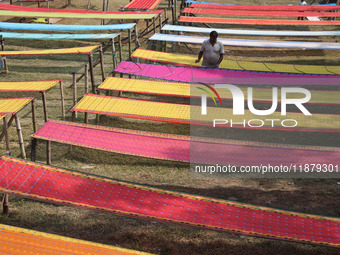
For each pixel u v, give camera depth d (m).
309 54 13.16
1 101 6.26
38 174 4.58
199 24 16.23
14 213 4.95
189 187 5.62
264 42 11.35
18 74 10.45
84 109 6.66
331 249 4.43
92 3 18.52
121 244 4.45
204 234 4.66
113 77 8.16
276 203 5.25
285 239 3.66
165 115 6.62
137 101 7.11
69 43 13.45
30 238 3.56
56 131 6.03
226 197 5.38
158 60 9.60
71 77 10.41
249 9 14.64
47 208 5.09
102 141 5.88
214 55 8.67
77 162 6.31
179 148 5.80
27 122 7.71
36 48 12.80
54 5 17.84
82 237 4.55
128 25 11.59
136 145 5.83
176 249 4.38
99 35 10.64
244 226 3.84
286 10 14.59
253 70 8.94
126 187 4.46
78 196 4.24
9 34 11.14
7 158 4.80
